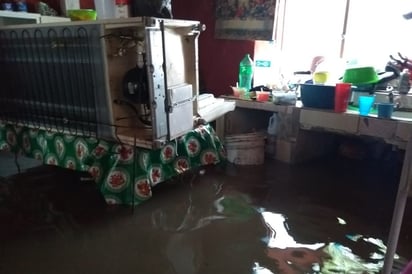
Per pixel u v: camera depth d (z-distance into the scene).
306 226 2.09
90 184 2.66
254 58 3.66
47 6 3.07
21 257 1.76
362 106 2.60
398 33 3.14
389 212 2.29
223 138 3.35
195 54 2.22
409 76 2.74
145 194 2.16
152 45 1.80
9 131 2.62
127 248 1.85
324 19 3.46
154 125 1.90
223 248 1.85
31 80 2.25
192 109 2.26
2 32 2.24
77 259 1.75
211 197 2.48
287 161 3.24
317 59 3.39
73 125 2.18
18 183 2.66
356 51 3.34
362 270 1.67
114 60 1.96
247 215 2.22
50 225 2.07
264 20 3.45
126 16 2.19
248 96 3.37
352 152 3.46
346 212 2.28
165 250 1.83
